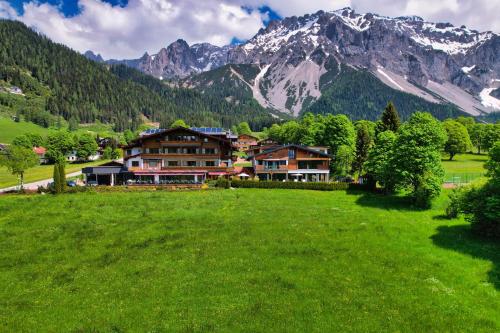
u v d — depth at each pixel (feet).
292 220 159.12
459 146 410.52
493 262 111.65
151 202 194.90
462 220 158.81
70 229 150.41
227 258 116.67
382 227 147.95
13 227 154.30
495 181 136.77
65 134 518.37
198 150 286.46
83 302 92.79
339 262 112.47
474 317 83.35
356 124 483.92
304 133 442.91
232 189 240.12
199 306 88.58
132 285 100.63
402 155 199.62
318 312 85.30
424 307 87.15
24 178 339.77
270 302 89.51
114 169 285.43
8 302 94.32
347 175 310.86
